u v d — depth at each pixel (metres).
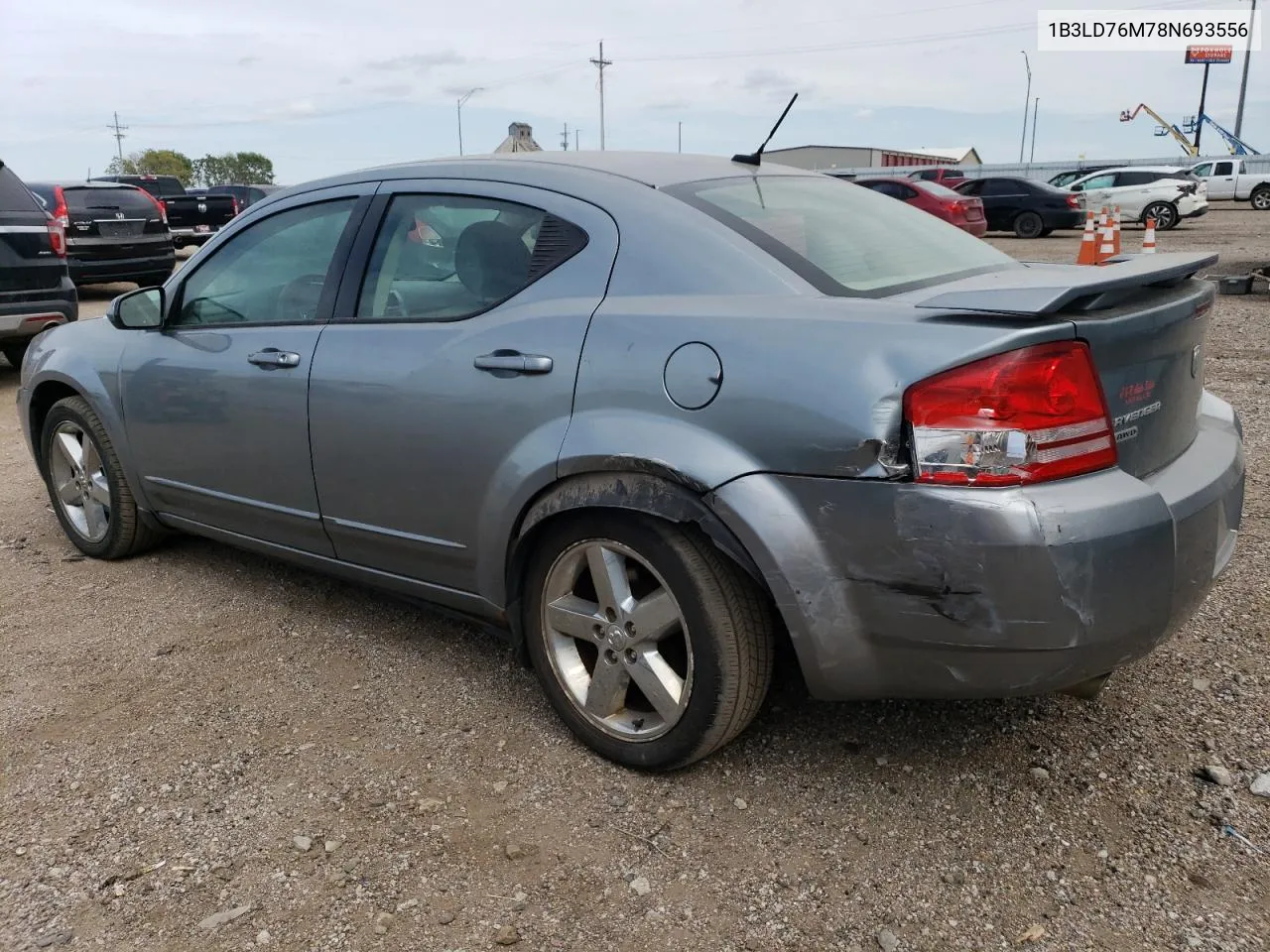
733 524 2.32
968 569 2.11
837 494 2.22
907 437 2.14
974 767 2.70
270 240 3.55
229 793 2.66
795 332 2.30
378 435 3.04
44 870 2.38
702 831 2.47
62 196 13.24
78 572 4.32
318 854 2.41
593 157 3.13
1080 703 2.98
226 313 3.65
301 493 3.36
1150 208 23.64
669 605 2.54
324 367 3.18
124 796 2.66
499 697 3.16
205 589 4.09
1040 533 2.07
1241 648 3.26
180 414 3.71
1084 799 2.55
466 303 2.94
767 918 2.18
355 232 3.28
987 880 2.28
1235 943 2.07
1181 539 2.30
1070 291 2.08
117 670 3.38
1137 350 2.29
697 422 2.38
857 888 2.27
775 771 2.71
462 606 3.09
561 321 2.66
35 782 2.72
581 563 2.77
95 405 4.07
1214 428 2.84
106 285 17.19
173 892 2.29
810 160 50.94
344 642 3.58
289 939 2.14
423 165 3.25
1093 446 2.18
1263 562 3.90
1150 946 2.07
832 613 2.28
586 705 2.78
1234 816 2.45
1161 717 2.90
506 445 2.73
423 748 2.87
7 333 7.95
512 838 2.46
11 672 3.38
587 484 2.58
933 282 2.64
